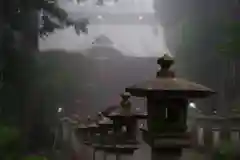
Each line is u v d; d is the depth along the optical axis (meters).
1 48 14.19
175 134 5.45
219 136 8.28
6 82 14.11
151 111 5.55
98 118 8.83
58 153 10.31
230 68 13.84
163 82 5.59
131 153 7.02
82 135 9.45
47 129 12.62
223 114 9.53
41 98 14.97
